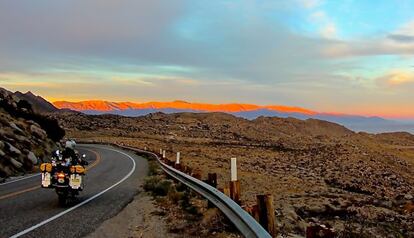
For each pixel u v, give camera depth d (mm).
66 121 172750
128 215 11086
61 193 12211
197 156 48875
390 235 14312
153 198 14352
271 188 23219
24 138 30859
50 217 10352
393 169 61125
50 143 39031
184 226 9383
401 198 28938
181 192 14109
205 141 113000
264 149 78625
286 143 119125
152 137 128375
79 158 13266
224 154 58188
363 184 38656
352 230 12203
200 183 12266
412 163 75750
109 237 8516
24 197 13844
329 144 101188
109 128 170000
